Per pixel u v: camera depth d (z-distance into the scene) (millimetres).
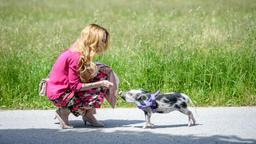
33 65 13609
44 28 20984
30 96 12500
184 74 13062
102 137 9406
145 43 14914
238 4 30812
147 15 26594
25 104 12188
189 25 17156
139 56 13906
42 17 26922
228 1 32906
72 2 36219
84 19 25422
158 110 10016
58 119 10141
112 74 10219
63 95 9961
